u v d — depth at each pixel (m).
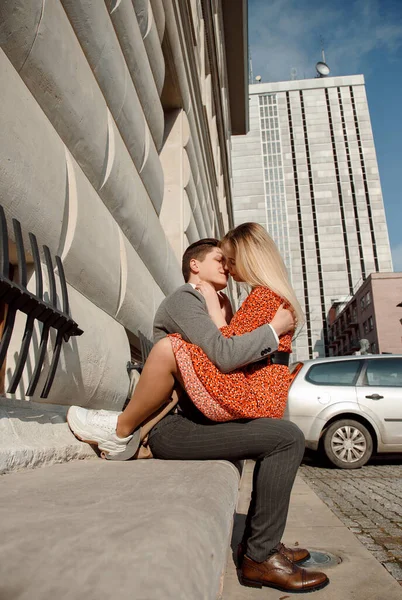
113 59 2.85
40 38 1.88
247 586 1.72
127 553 0.46
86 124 2.44
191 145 7.62
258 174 119.88
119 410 3.08
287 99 124.81
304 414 6.40
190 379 1.73
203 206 9.83
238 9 17.22
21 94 1.77
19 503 0.70
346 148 119.50
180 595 0.41
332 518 2.96
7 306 1.54
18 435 1.51
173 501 0.74
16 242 1.57
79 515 0.60
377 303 56.59
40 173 1.86
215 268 2.29
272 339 1.81
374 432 6.31
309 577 1.67
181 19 6.32
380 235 112.12
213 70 12.91
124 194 3.18
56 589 0.38
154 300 4.15
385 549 2.34
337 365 6.64
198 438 1.78
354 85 124.25
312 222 114.69
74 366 2.19
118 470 1.33
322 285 110.12
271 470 1.71
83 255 2.37
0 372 1.71
